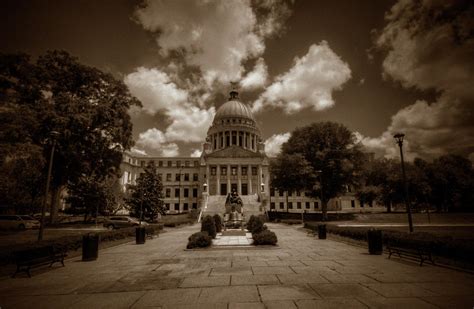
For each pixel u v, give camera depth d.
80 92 32.47
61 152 28.56
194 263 10.68
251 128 89.06
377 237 12.49
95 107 29.70
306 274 8.69
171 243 17.62
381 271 9.02
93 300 6.53
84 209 42.94
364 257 11.68
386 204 54.44
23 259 9.02
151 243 17.69
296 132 48.84
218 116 93.12
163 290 7.21
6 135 21.66
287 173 44.25
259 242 15.05
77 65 31.30
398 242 12.80
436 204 54.62
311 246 15.33
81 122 27.05
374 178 55.28
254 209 52.59
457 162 62.03
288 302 6.16
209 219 18.08
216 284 7.68
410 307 5.78
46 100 28.52
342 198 75.75
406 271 8.98
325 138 44.66
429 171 53.41
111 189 46.22
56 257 10.34
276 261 10.85
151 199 41.91
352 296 6.52
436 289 7.00
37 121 24.78
